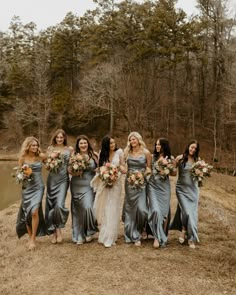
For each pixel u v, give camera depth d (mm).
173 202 12125
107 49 40031
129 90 39562
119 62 39844
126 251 7156
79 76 49562
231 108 39281
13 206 13453
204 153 38719
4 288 5879
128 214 7598
